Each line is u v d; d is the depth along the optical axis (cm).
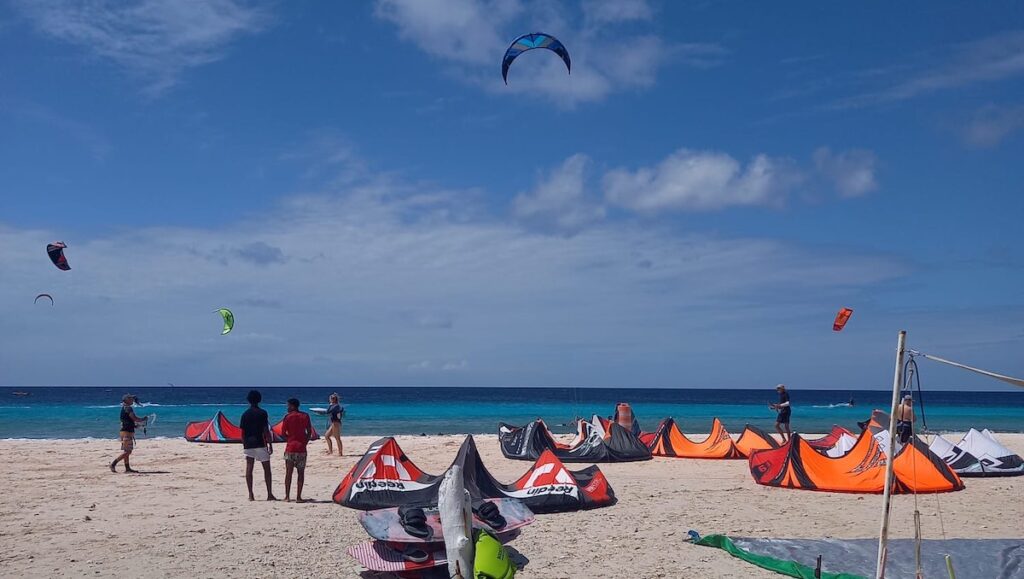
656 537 1066
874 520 1205
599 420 2250
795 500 1378
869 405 8894
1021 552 922
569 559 947
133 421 1716
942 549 938
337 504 1283
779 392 2298
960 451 1780
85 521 1147
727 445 2088
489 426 4197
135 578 848
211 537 1042
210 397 9806
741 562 938
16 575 857
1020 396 15988
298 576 861
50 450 2239
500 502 1022
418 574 868
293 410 1330
